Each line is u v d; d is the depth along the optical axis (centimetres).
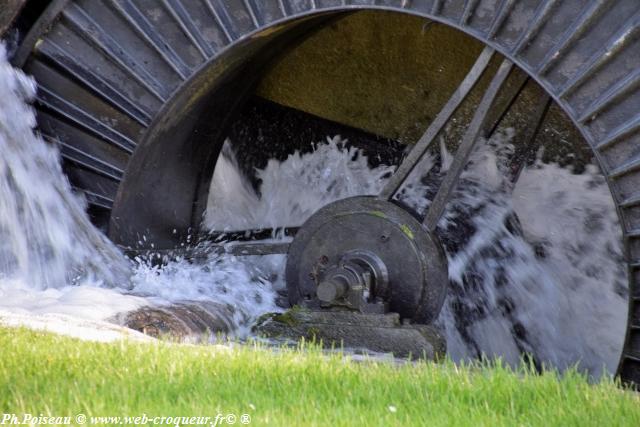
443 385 1788
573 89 2644
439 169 3875
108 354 1888
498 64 3703
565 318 3766
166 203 3469
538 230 3822
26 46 3200
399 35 3875
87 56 3178
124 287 3228
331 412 1556
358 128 4075
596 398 1744
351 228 3022
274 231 3878
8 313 2402
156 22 3089
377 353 2767
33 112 3238
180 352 1956
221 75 3197
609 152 2636
